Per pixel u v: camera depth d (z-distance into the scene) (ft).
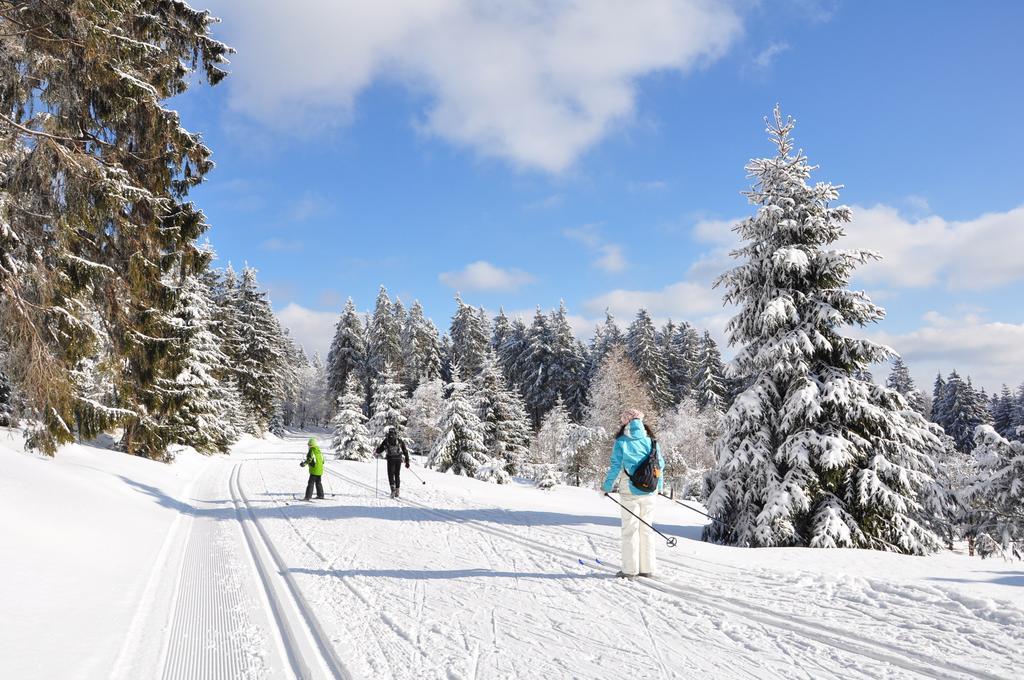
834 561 21.07
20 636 12.23
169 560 22.66
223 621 14.84
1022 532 53.42
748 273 38.70
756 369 39.52
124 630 14.07
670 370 203.51
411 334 213.05
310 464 42.70
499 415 122.01
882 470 34.27
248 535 27.94
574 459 120.98
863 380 37.63
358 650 12.39
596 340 214.28
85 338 33.78
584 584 17.84
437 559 21.84
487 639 13.00
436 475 70.44
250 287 175.52
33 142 27.89
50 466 32.94
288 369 231.50
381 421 138.31
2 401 54.85
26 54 27.61
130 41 31.73
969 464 59.88
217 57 44.62
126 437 67.87
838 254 36.24
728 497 36.78
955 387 195.52
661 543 24.29
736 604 15.34
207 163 45.93
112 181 31.65
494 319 246.06
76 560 19.01
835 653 11.74
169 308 44.98
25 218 29.43
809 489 34.22
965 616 13.57
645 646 12.42
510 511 35.40
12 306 28.53
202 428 96.27
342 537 26.84
